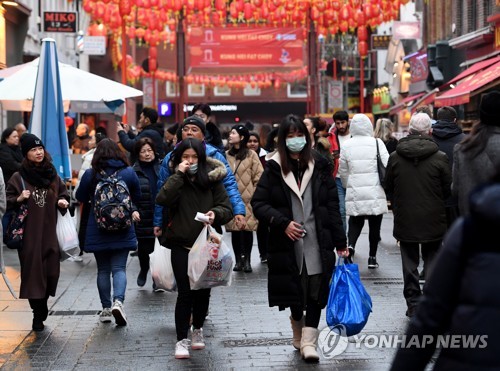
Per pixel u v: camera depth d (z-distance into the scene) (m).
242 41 70.88
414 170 17.73
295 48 71.06
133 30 64.19
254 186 25.50
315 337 14.78
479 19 51.06
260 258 27.44
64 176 22.59
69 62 73.38
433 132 20.94
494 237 6.24
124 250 18.25
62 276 24.59
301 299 14.49
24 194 17.09
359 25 53.97
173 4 48.62
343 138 28.06
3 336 17.00
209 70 90.69
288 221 14.27
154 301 20.70
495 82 37.38
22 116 55.16
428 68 59.97
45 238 17.33
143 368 14.43
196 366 14.52
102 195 17.84
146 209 22.22
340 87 77.69
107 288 18.44
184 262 15.26
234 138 25.52
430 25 63.59
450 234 6.44
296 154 14.63
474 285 6.27
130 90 27.78
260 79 94.38
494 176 6.41
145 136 24.72
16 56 53.88
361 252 29.17
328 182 14.72
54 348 15.95
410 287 18.06
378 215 24.80
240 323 17.92
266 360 14.80
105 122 86.75
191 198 15.25
